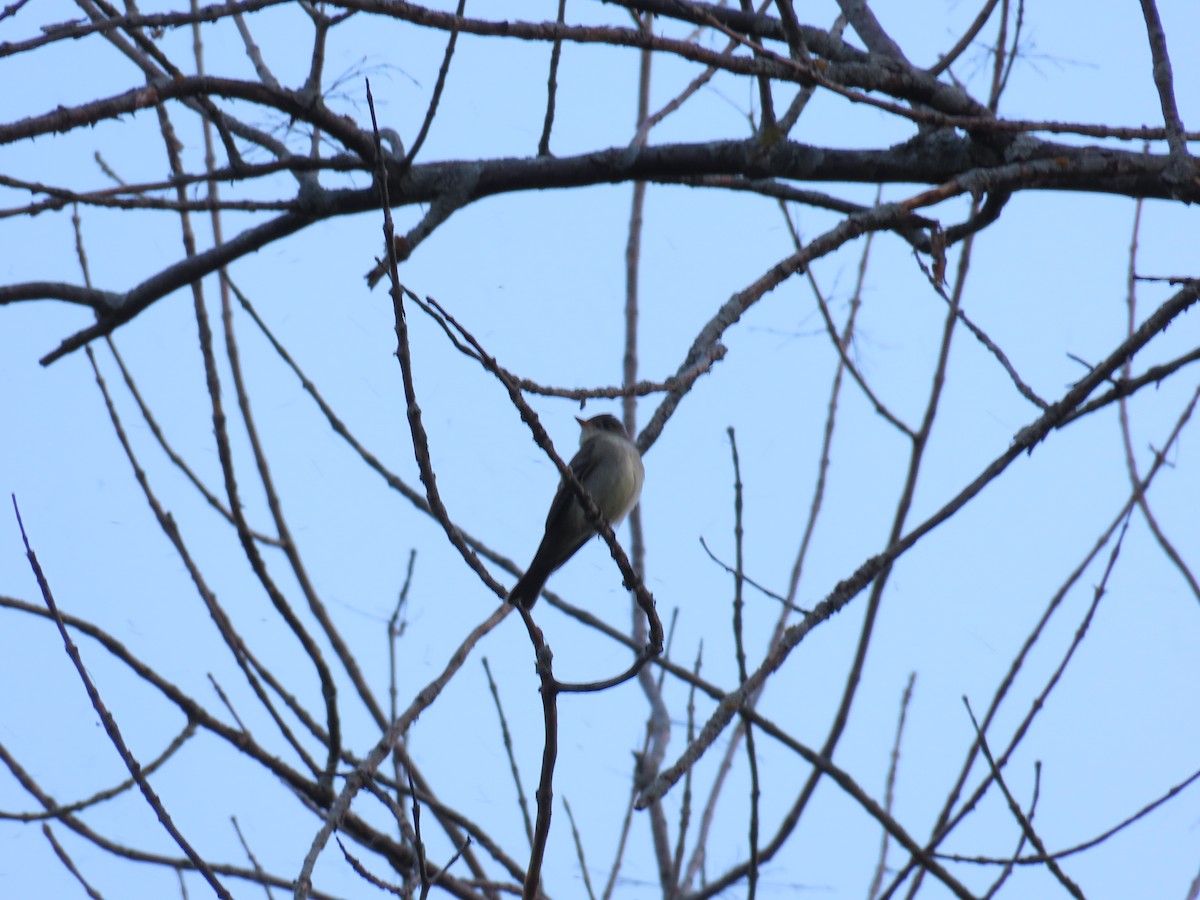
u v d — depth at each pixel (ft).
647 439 27.35
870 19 34.73
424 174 32.63
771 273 28.96
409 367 20.88
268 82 33.53
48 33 23.32
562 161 33.47
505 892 33.78
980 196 30.68
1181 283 28.60
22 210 27.99
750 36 33.37
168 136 36.04
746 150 33.40
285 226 34.06
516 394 22.04
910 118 27.07
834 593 25.05
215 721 32.24
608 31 26.76
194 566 33.35
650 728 37.35
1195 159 29.50
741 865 32.83
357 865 23.12
